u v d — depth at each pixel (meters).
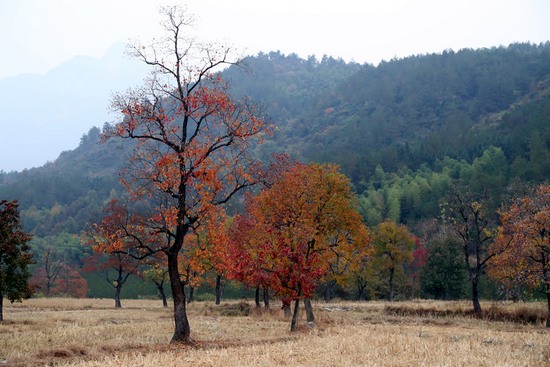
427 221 117.38
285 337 27.44
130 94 23.75
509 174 128.88
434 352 19.88
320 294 80.31
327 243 36.53
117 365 17.12
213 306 50.06
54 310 50.34
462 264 73.94
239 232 38.88
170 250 25.06
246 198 38.16
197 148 24.44
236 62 25.28
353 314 45.53
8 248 36.62
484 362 18.12
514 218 39.38
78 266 121.81
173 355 19.25
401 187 143.88
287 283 30.72
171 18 24.30
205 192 24.28
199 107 24.47
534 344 23.28
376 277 78.44
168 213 23.91
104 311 47.97
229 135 24.66
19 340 23.83
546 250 36.53
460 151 178.38
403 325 36.19
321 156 185.25
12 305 54.88
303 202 35.12
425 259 89.25
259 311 45.03
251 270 31.22
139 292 104.00
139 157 24.25
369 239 36.69
